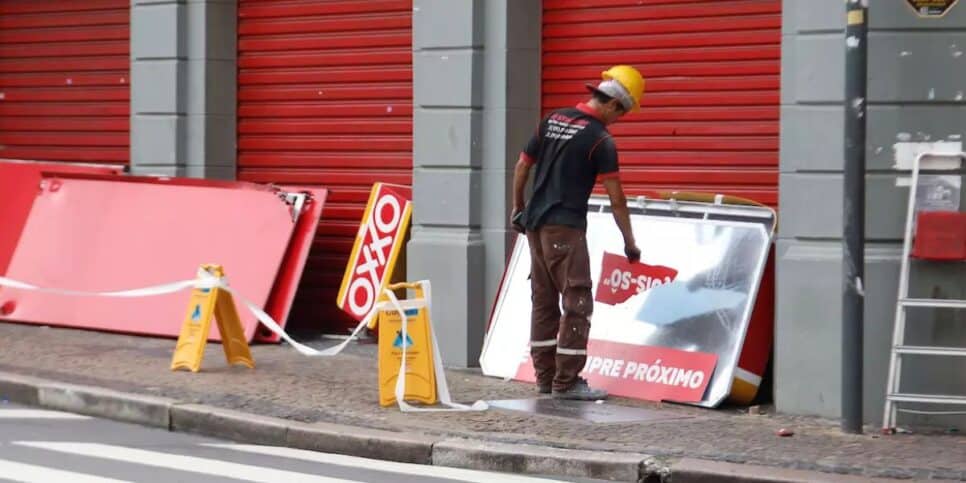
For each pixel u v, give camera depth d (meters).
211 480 9.05
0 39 17.27
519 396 11.88
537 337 11.94
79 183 15.64
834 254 11.11
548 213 11.55
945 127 10.80
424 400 11.16
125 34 16.33
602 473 9.41
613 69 11.60
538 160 11.73
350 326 15.07
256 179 15.66
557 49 13.48
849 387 10.45
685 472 9.21
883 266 10.91
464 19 13.27
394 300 11.12
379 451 10.00
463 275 13.29
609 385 11.98
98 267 15.15
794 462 9.40
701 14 12.76
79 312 15.05
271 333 14.33
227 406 11.05
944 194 10.80
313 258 15.23
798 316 11.21
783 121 11.41
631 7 13.10
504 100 13.22
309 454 10.12
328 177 15.16
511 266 13.02
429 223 13.59
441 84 13.45
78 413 11.52
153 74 15.70
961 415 10.70
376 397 11.51
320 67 15.15
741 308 11.62
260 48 15.55
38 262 15.43
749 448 9.80
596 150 11.44
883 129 10.89
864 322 10.91
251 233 14.69
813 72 11.14
